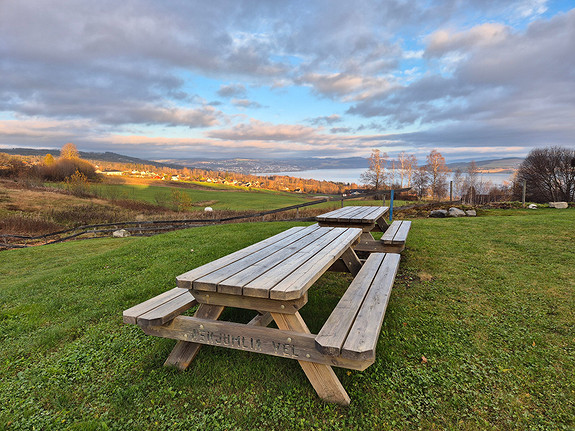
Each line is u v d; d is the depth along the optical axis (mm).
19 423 2127
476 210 11750
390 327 3146
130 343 3051
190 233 8688
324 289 4191
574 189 32156
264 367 2559
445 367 2523
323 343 1878
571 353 2643
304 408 2137
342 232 3955
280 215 20531
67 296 4500
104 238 15906
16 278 7223
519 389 2258
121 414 2168
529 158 35719
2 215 25938
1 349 3121
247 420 2070
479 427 1957
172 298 2639
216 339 2303
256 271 2338
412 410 2094
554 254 5117
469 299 3721
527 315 3291
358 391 2270
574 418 1987
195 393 2330
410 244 6137
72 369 2707
